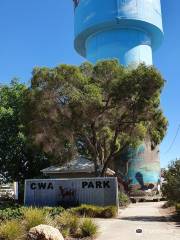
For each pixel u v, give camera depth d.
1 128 42.47
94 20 68.25
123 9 67.06
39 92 31.59
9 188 53.94
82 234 14.11
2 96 44.09
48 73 31.36
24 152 43.09
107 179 29.16
